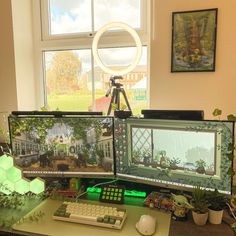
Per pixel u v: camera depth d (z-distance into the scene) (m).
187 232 0.91
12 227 0.96
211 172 1.03
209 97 1.66
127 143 1.18
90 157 1.23
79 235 0.91
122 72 1.71
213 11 1.58
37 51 2.22
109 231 0.93
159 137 1.12
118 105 1.66
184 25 1.64
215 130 1.00
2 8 1.99
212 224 0.97
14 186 1.23
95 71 2.10
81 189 1.25
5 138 1.57
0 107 2.11
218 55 1.61
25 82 2.14
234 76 1.60
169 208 1.05
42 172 1.27
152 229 0.90
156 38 1.71
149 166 1.15
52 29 2.20
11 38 2.01
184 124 1.05
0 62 2.06
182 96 1.71
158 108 1.77
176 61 1.69
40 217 1.03
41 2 2.17
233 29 1.56
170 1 1.66
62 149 1.25
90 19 2.10
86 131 1.22
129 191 1.22
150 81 1.76
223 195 1.00
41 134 1.26
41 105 2.27
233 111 1.63
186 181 1.08
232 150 0.98
